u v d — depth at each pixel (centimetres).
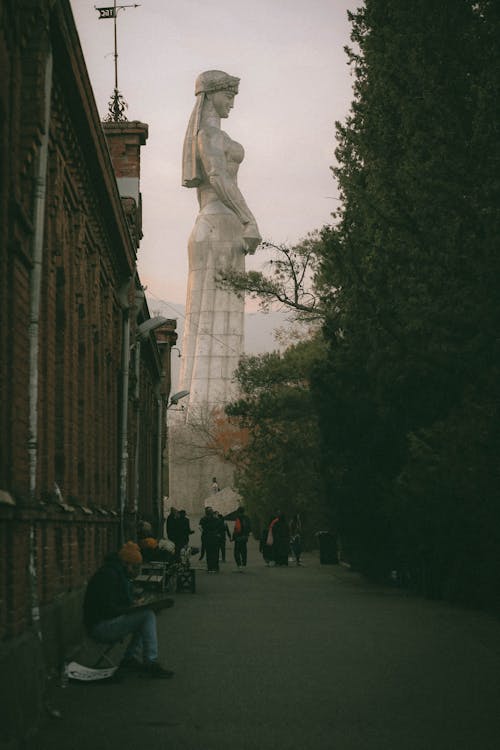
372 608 2514
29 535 1227
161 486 6331
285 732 1061
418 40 2342
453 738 1035
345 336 3247
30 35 1243
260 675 1442
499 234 2070
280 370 5519
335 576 3972
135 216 3575
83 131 1881
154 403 5931
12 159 1162
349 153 3042
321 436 3294
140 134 3878
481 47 2323
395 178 2408
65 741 1012
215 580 3722
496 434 2150
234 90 15688
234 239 15175
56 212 1691
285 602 2716
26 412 1238
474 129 2152
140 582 2402
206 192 15575
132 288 3166
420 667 1514
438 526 2559
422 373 2492
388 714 1158
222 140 15512
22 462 1213
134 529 3606
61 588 1694
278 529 4850
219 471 13775
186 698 1260
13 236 1148
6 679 954
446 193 2181
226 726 1091
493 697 1264
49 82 1286
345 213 2912
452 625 2103
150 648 1433
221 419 10856
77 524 1942
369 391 3080
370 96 2672
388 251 2367
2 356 1123
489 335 2133
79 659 1603
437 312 2188
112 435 2889
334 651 1703
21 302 1202
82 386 2164
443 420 2628
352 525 3250
